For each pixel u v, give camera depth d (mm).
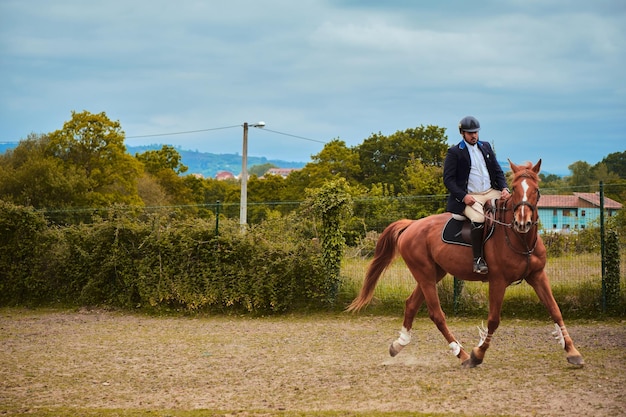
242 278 16594
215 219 17281
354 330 13781
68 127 54000
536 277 9055
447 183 9617
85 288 17953
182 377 9461
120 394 8469
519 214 8492
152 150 80688
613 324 13250
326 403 7625
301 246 16391
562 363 9242
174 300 17328
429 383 8344
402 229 10609
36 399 8250
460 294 15016
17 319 16453
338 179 16406
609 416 6523
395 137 68000
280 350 11617
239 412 7285
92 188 52531
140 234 17766
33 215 18906
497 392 7676
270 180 73688
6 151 59156
